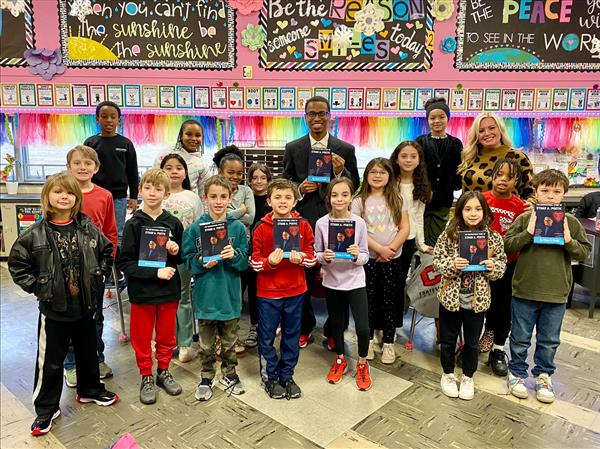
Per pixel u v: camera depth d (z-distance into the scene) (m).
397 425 2.03
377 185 2.51
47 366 1.95
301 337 2.80
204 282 2.19
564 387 2.36
